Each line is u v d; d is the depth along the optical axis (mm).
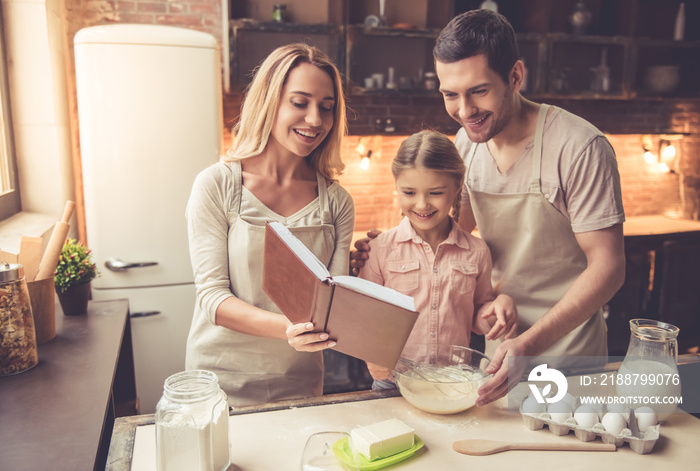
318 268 995
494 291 1628
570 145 1375
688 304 3801
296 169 1409
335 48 3314
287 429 1057
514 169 1492
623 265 1369
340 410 1136
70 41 3148
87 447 1026
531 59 3674
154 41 2652
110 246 2738
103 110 2650
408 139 1427
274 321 1184
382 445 942
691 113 4406
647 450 991
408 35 3400
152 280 2803
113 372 1382
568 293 1334
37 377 1343
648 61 4078
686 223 4066
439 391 1091
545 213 1466
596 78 3861
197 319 1441
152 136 2717
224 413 917
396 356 979
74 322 1775
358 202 3859
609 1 3889
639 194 4398
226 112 3455
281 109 1269
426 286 1527
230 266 1344
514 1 3758
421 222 1445
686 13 4109
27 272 1554
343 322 981
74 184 3154
